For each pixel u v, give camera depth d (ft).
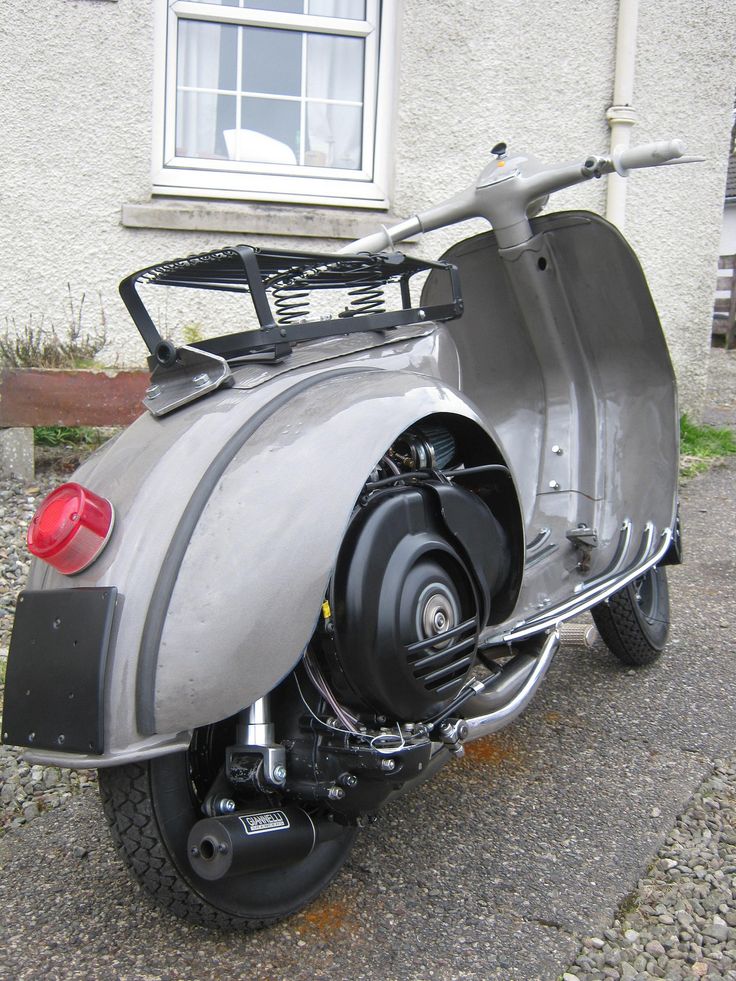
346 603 5.87
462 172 20.02
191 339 17.35
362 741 6.09
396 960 6.33
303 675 6.23
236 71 19.17
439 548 6.35
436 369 7.79
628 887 7.16
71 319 17.93
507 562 7.36
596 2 20.26
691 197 21.84
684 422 22.88
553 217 10.11
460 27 19.52
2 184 17.37
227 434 6.19
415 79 19.42
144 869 6.02
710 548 15.79
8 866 7.45
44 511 5.88
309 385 6.60
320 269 7.30
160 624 5.58
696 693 10.59
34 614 5.87
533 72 20.15
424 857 7.51
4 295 17.62
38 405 15.34
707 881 7.31
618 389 10.55
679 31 21.04
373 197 19.93
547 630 8.36
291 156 19.69
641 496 10.18
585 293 10.30
